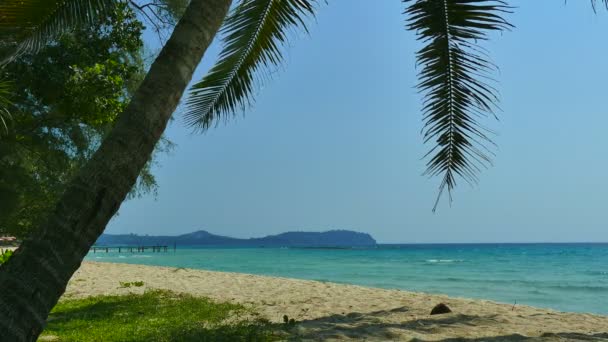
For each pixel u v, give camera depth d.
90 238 2.96
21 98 13.07
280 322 8.27
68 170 17.59
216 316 8.95
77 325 7.99
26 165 16.84
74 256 2.90
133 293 13.03
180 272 22.83
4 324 2.67
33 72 11.20
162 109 3.23
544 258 76.25
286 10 5.59
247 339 6.48
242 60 5.92
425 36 5.23
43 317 2.80
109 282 16.84
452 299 12.87
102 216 2.99
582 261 64.50
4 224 16.62
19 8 4.95
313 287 16.20
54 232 2.87
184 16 3.47
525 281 29.70
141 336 6.82
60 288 2.86
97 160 3.05
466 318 8.51
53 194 17.09
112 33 12.21
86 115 11.69
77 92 11.30
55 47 11.56
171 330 7.04
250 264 54.09
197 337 6.53
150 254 101.38
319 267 47.28
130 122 3.15
